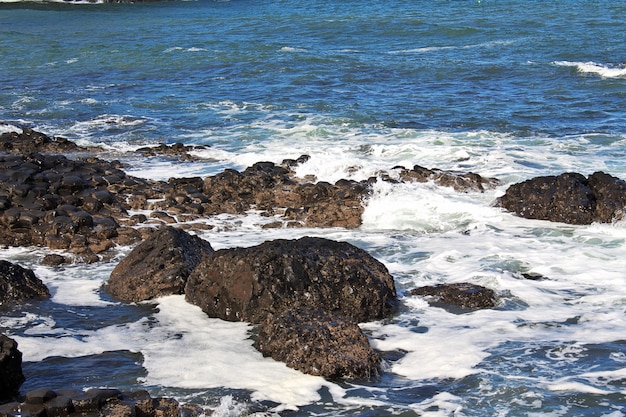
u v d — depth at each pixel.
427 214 16.56
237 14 58.25
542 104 27.77
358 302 11.59
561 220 16.23
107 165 20.41
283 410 9.15
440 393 9.49
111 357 10.54
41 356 10.59
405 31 47.56
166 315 11.86
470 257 14.23
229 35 47.31
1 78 34.72
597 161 20.58
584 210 16.12
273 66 36.44
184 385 9.73
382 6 60.25
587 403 9.19
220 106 28.78
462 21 50.25
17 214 15.76
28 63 38.50
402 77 33.50
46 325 11.57
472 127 24.78
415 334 11.16
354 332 10.32
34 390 9.15
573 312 11.80
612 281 12.96
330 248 12.07
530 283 12.94
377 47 42.38
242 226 16.36
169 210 17.17
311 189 17.80
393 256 14.39
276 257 11.66
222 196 18.02
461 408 9.14
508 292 12.55
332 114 26.89
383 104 28.30
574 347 10.62
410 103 28.38
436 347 10.71
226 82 33.22
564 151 21.72
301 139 23.86
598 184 16.72
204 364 10.24
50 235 15.27
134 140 24.38
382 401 9.33
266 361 10.27
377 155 21.69
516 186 17.06
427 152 21.66
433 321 11.59
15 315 11.90
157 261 12.72
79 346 10.88
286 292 11.49
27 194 16.97
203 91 31.48
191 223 16.41
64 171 19.12
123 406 8.84
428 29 47.88
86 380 9.90
